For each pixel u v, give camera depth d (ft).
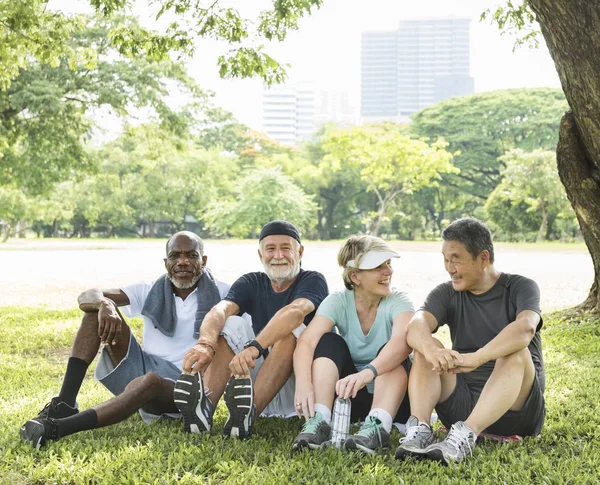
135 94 86.99
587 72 23.76
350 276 13.70
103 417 12.63
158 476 11.19
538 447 12.76
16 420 14.89
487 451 12.35
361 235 13.83
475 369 13.07
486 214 211.20
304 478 10.98
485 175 245.45
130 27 37.19
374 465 11.70
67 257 97.86
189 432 13.19
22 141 90.68
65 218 222.69
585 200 29.76
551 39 24.14
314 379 12.90
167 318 15.11
